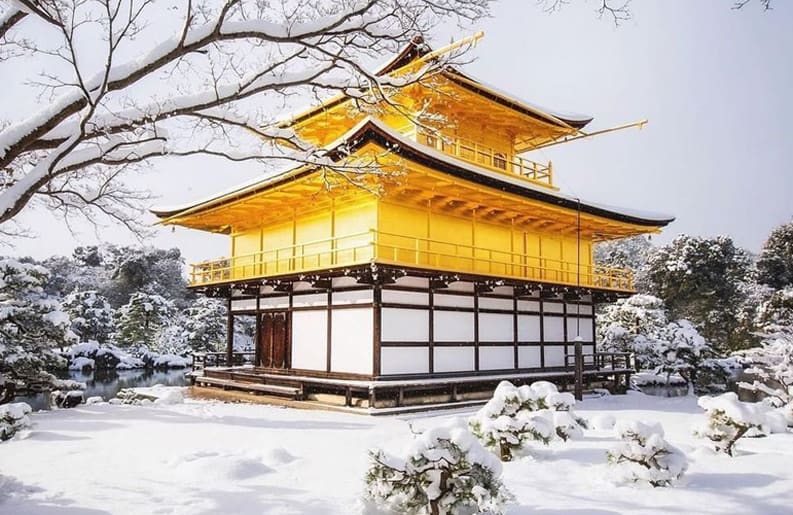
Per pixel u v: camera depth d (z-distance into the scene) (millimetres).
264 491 7402
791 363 16375
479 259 19438
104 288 65500
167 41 6852
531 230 24266
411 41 8281
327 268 17266
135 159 7688
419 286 18625
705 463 8773
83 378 35156
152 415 15234
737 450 9852
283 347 21422
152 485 7789
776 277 52281
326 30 7258
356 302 18188
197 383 24375
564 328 24547
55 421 14086
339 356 18594
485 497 5602
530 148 28672
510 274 22594
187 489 7543
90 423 13703
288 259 20594
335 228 19922
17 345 18531
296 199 20375
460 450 5746
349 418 15000
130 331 48531
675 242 48656
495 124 24531
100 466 8969
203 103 7512
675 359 27594
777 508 6508
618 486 7504
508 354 21594
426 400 18062
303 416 15281
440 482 5711
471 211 21109
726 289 46500
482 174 17688
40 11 6051
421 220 19656
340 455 9750
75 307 49594
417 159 15938
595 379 25250
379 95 8961
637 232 26625
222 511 6605
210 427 13086
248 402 19016
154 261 68250
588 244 27234
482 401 19031
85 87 6617
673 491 7234
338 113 20688
